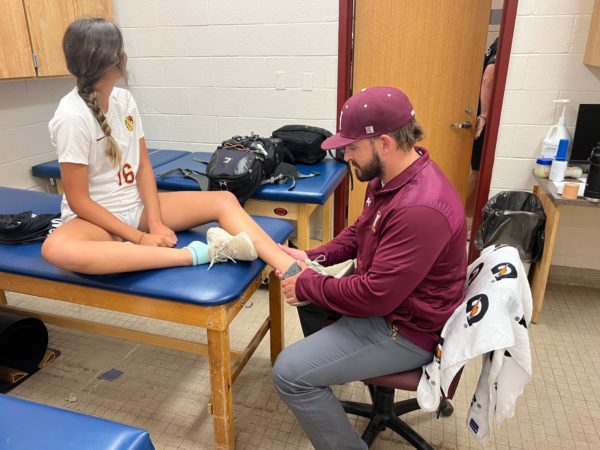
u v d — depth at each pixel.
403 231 1.18
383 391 1.59
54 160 2.96
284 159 2.72
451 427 1.74
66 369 2.07
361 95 1.25
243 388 1.95
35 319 2.00
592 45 2.30
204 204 1.75
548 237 2.29
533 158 2.64
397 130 1.21
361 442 1.42
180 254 1.49
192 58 3.03
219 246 1.49
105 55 1.47
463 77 2.85
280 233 1.81
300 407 1.34
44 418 0.95
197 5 2.90
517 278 1.23
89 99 1.53
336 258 1.66
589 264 2.78
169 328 2.38
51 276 1.49
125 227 1.63
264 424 1.77
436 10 2.73
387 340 1.32
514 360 1.19
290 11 2.76
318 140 2.67
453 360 1.19
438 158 3.08
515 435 1.71
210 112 3.13
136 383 1.98
